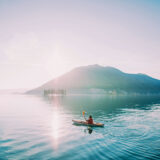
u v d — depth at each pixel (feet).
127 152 37.09
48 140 47.06
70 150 38.93
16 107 145.89
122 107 143.64
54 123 72.28
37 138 49.11
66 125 67.87
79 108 135.74
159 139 46.47
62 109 128.77
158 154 35.83
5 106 156.04
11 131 57.67
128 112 109.40
